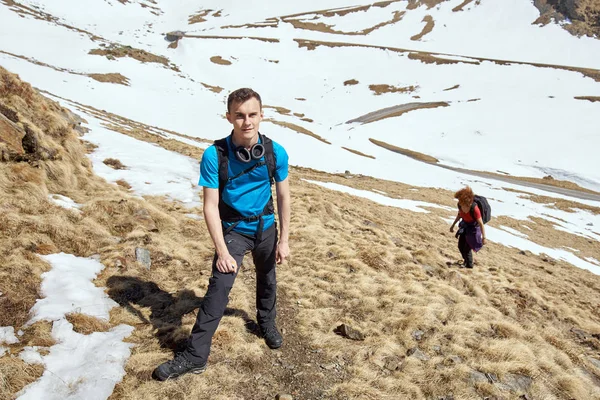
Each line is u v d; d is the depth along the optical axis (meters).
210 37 135.25
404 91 113.69
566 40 147.75
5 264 4.82
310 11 181.38
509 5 170.50
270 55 131.88
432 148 81.62
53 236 5.91
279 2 199.00
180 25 161.50
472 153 79.44
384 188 40.06
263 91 111.75
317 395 3.68
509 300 7.46
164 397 3.31
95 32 129.50
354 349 4.46
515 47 146.12
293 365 4.05
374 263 7.23
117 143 14.14
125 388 3.34
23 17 111.75
